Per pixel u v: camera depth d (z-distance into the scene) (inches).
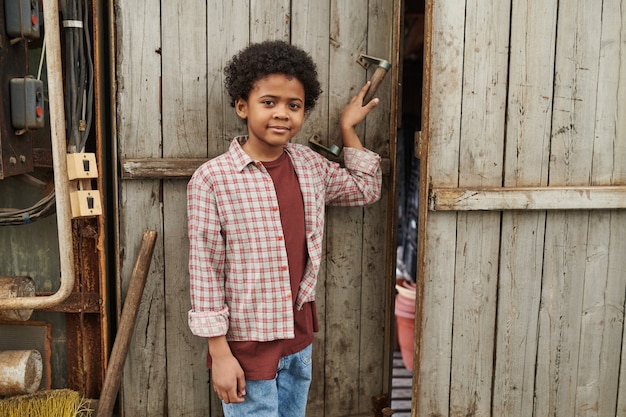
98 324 76.5
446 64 71.0
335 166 72.0
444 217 74.0
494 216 75.2
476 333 77.2
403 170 172.1
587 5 72.8
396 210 80.8
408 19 145.6
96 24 69.9
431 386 77.4
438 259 74.8
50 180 75.1
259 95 60.1
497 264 76.2
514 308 77.4
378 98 78.4
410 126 168.4
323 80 76.3
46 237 75.9
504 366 78.5
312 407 83.0
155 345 76.5
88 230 72.7
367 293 82.5
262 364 63.7
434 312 75.9
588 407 81.2
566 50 73.2
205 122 73.7
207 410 79.4
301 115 62.0
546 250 76.9
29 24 65.1
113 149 72.1
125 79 71.1
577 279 78.1
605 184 76.5
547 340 78.8
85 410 74.7
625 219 77.8
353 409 84.7
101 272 73.1
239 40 73.3
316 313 75.7
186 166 72.8
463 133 72.7
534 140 74.3
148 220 74.2
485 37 71.4
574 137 75.0
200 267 61.5
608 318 79.7
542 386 79.7
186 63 72.3
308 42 75.3
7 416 68.9
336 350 82.6
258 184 62.5
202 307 61.3
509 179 74.5
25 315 69.5
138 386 76.9
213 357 62.2
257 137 62.4
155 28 71.0
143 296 75.2
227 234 62.2
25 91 65.4
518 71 72.7
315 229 66.9
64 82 72.1
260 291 63.0
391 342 83.7
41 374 72.9
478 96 72.4
